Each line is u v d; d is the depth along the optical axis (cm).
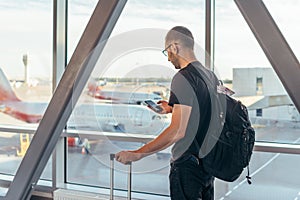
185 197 194
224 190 300
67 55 359
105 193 316
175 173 194
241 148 201
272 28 223
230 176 200
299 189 278
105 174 326
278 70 225
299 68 220
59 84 291
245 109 212
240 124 203
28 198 325
